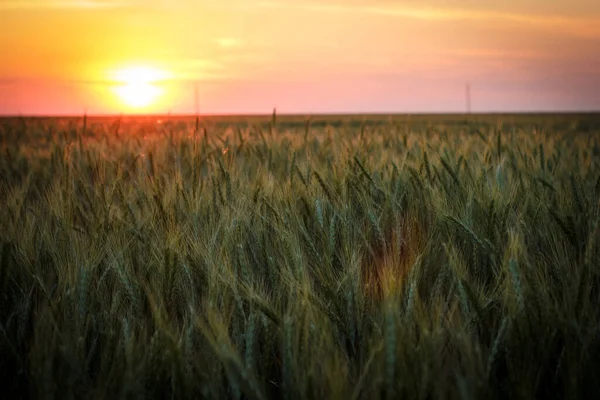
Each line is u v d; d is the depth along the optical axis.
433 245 3.35
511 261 2.45
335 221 3.52
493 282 3.02
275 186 4.25
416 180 4.28
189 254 3.09
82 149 7.14
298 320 2.27
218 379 2.14
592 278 2.72
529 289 2.35
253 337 2.35
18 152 7.32
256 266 3.21
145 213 3.79
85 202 4.55
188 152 6.38
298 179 4.53
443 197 3.86
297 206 3.83
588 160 5.28
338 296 2.59
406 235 3.56
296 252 2.86
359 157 5.15
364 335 2.42
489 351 2.34
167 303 2.80
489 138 6.39
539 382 2.26
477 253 3.21
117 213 3.74
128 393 2.07
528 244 3.27
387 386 2.01
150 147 7.04
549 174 4.68
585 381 2.16
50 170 6.25
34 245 3.19
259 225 3.41
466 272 2.87
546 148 6.53
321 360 2.15
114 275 2.99
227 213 3.56
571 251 3.10
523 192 4.05
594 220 3.35
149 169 6.02
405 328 2.20
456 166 4.70
